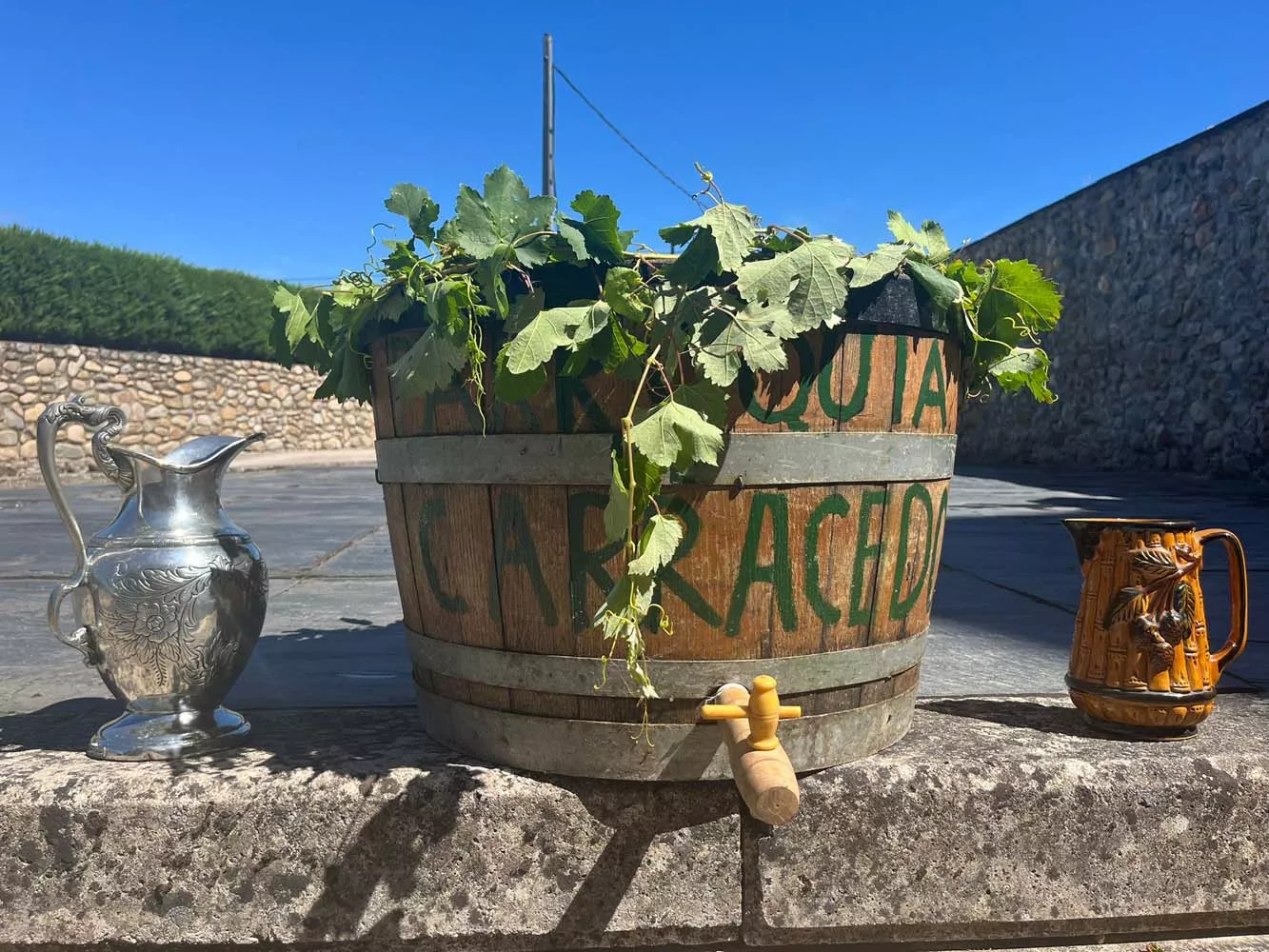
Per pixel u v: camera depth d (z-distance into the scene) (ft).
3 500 29.94
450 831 5.11
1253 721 6.26
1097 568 5.94
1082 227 41.27
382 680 7.73
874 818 5.22
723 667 4.80
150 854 5.08
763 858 5.21
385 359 5.33
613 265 4.58
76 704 7.03
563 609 4.83
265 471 45.01
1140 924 5.46
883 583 5.10
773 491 4.67
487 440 4.82
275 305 5.70
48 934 5.08
